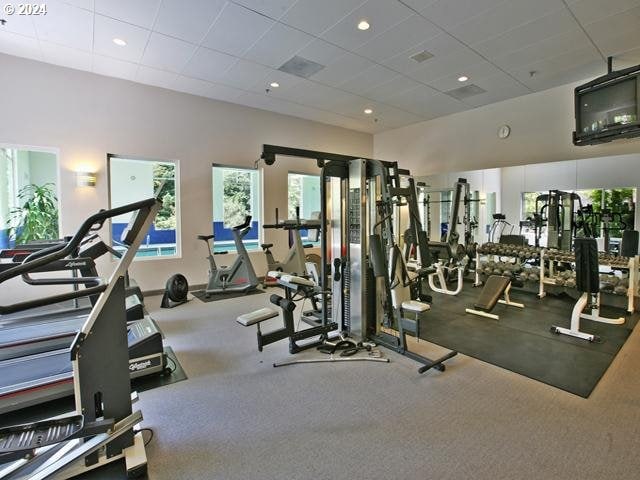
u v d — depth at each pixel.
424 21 3.62
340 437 2.05
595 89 4.21
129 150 5.30
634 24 3.67
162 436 2.06
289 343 3.38
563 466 1.80
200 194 6.01
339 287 3.70
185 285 5.14
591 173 5.28
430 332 3.85
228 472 1.78
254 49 4.23
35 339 2.86
